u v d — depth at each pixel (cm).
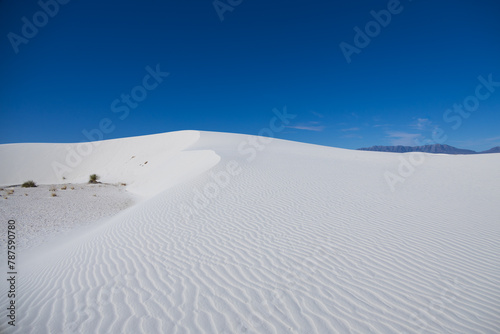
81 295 427
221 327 337
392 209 848
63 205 1565
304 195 1026
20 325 354
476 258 511
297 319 348
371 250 550
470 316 348
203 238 660
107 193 2131
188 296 408
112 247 655
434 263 492
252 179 1274
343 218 766
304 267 487
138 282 460
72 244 781
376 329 327
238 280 451
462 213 798
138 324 346
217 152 2105
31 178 3941
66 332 336
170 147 4125
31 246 920
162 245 634
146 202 1152
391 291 405
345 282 433
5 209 1375
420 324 334
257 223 746
